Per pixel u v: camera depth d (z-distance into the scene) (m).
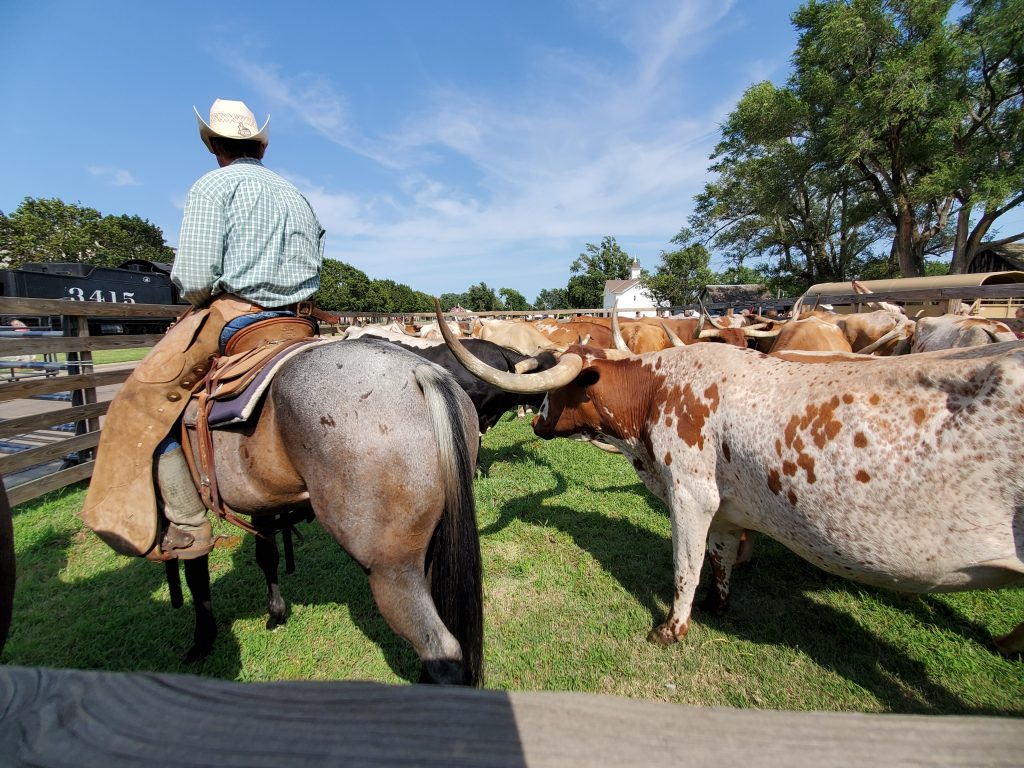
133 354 18.25
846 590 3.35
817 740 0.56
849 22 21.11
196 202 2.37
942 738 0.55
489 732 0.57
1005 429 1.74
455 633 2.05
